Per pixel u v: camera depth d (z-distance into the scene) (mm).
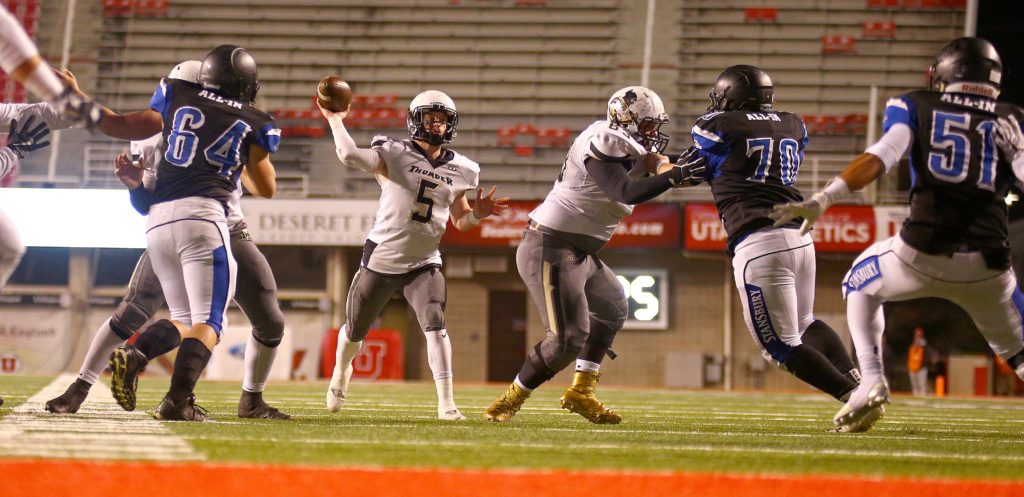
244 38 62094
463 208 20781
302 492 9883
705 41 61750
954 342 60719
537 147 59250
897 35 61812
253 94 17953
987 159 14859
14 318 54469
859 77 61000
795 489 10562
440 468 11625
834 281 55000
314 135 58594
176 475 10539
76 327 54500
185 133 16984
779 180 18156
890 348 56156
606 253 56156
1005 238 15125
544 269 19328
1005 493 10602
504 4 62750
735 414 26141
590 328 19953
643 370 55812
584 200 19188
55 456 12031
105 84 60844
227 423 17375
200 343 16969
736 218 18094
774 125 18281
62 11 61812
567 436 16188
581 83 61062
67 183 52781
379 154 19672
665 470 11984
